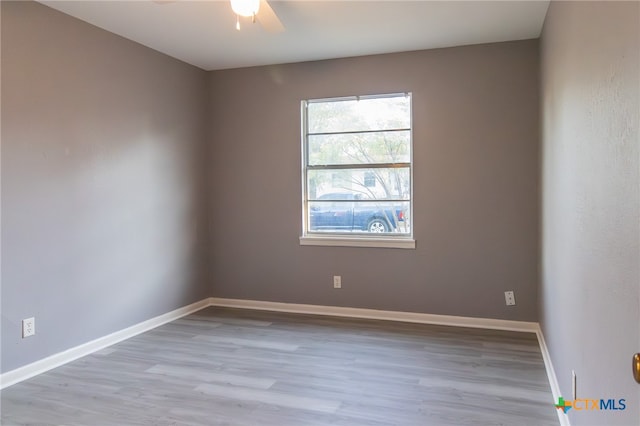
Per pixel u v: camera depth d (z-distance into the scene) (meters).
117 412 2.46
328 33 3.64
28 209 2.96
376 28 3.53
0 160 2.79
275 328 4.00
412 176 4.16
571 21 2.08
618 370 1.28
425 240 4.14
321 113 4.49
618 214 1.29
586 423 1.75
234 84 4.70
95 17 3.28
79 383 2.84
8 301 2.85
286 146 4.55
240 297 4.78
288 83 4.51
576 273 1.98
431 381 2.84
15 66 2.88
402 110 4.23
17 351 2.89
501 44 3.87
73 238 3.28
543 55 3.40
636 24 1.10
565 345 2.31
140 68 3.88
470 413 2.42
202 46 3.96
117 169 3.65
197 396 2.65
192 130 4.57
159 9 3.14
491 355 3.29
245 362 3.19
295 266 4.57
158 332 3.90
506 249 3.92
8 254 2.84
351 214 4.45
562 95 2.39
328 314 4.46
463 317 4.05
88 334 3.40
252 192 4.68
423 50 4.08
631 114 1.15
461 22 3.42
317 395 2.66
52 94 3.12
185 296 4.49
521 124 3.84
